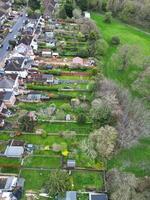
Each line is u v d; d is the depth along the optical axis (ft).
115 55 472.85
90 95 396.37
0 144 316.60
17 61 439.63
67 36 552.00
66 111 366.02
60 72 436.76
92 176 288.92
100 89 390.83
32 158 302.86
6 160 299.58
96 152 306.14
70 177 284.61
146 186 265.95
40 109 365.20
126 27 645.10
